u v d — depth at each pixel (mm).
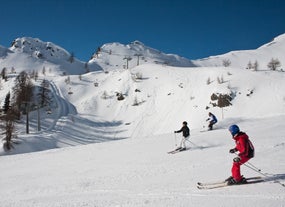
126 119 91625
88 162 15266
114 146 20781
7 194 10031
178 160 12828
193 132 24234
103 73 139750
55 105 94562
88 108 100000
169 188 8078
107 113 97875
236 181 7469
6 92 100625
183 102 88875
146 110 93875
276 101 68625
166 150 16531
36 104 88562
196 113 78188
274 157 10898
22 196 9492
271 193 6461
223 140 17547
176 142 19281
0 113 78375
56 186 10328
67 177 11836
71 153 19609
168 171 10781
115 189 8859
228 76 92312
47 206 7516
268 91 75812
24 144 56344
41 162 17062
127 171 11656
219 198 6520
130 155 16047
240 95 77812
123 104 101438
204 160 12086
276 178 7727
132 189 8539
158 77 115125
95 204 7160
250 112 68875
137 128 82688
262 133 18688
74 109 98125
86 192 8930
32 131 71250
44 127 76688
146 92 105250
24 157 19938
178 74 112188
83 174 12125
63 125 79250
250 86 81125
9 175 13867
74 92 114250
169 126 79188
